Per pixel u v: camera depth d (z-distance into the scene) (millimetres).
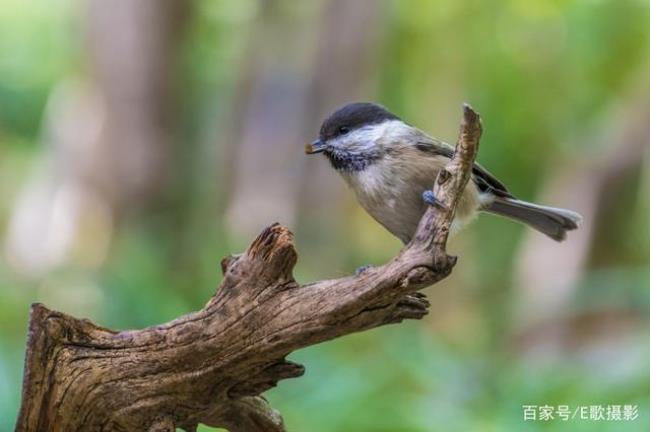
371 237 16062
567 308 12031
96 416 4039
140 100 14891
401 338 9711
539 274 14039
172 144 15062
